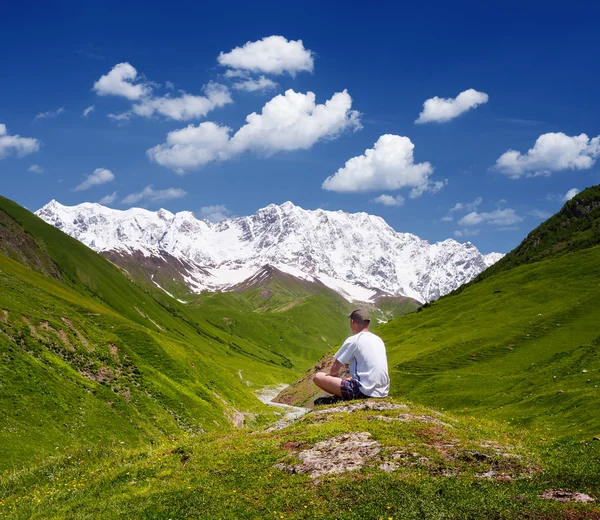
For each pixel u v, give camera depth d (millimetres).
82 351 74312
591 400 57781
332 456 14617
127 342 90312
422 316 160125
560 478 12844
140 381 76062
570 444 17516
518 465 13891
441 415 18438
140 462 18094
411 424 16219
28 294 83812
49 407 56188
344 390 17016
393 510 11828
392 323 168625
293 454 15180
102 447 26047
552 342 98750
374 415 16781
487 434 17266
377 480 12969
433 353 112188
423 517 11391
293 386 167000
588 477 12758
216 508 13219
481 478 13023
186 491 14406
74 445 52281
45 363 65375
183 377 87812
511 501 11617
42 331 72125
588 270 137875
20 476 24094
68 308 91000
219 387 100000
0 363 57219
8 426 49219
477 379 91312
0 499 20688
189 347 108000
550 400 65688
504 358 98688
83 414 59125
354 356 17172
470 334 119375
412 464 13703
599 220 175500
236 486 14242
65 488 18141
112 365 75875
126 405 66625
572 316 109688
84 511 14773
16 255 186375
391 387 102250
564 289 130125
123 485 16266
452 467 13656
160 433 66125
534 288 138375
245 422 91938
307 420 17766
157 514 13438
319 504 12445
